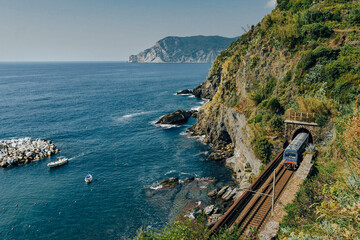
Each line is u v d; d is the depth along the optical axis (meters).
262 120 47.59
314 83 44.62
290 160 35.88
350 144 11.60
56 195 50.66
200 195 48.31
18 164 64.88
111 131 90.69
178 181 54.00
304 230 17.78
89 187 53.34
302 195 24.66
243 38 97.62
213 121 75.81
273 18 61.75
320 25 49.84
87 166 63.31
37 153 70.06
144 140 81.06
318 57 45.88
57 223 42.47
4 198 49.84
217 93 84.69
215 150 70.75
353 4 53.69
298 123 41.56
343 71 41.50
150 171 59.56
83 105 136.00
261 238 21.00
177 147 74.25
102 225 41.78
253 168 47.50
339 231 9.12
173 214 43.25
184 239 20.55
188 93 170.00
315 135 40.19
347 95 38.91
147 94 171.00
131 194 50.19
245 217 26.62
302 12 57.16
